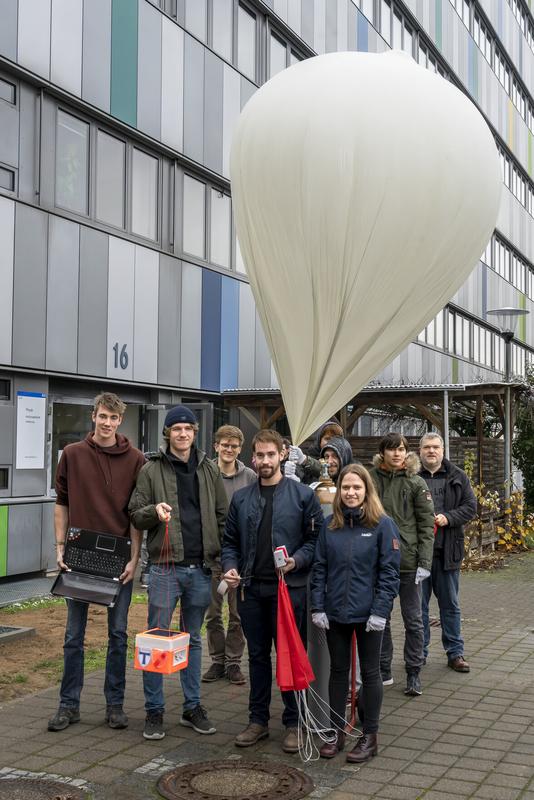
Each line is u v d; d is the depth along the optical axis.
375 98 5.28
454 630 6.99
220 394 14.34
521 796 4.33
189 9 13.42
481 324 29.16
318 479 6.23
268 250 5.54
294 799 4.26
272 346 5.84
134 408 12.83
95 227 11.38
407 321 5.70
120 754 4.88
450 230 5.48
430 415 14.02
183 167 13.52
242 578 5.20
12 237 9.98
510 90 32.62
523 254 34.56
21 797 4.23
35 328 10.32
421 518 6.30
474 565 13.52
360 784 4.50
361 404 14.49
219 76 14.20
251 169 5.53
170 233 13.17
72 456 5.41
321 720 5.23
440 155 5.31
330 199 5.23
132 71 11.97
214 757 4.87
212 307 14.16
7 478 10.13
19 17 9.95
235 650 6.53
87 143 11.34
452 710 5.84
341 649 5.08
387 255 5.36
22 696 5.96
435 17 24.30
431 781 4.54
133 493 5.38
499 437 18.69
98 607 9.05
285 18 16.20
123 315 11.94
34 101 10.38
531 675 6.80
